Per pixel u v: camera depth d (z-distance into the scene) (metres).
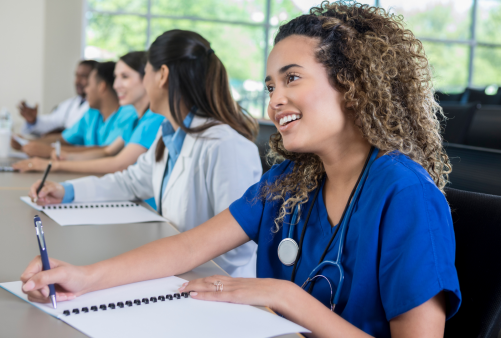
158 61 1.43
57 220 1.14
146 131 1.99
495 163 0.96
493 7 7.19
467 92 5.41
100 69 2.83
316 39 0.77
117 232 1.06
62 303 0.64
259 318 0.62
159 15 6.19
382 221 0.69
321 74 0.76
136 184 1.54
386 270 0.66
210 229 0.90
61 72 5.19
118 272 0.73
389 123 0.76
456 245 0.75
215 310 0.64
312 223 0.84
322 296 0.75
